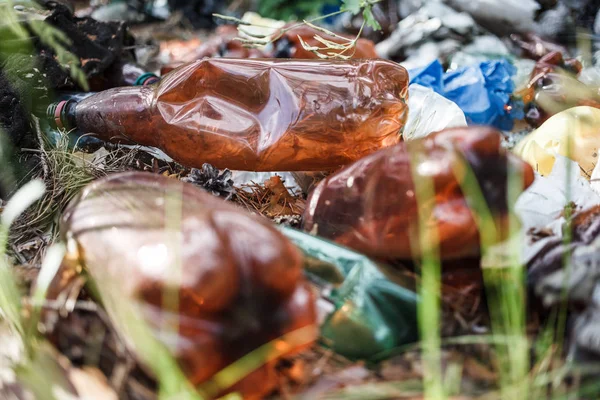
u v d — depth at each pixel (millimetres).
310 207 833
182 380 694
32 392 715
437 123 1043
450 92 1148
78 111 1003
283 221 920
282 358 750
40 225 951
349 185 812
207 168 935
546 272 783
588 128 1001
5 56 1053
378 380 751
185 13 1772
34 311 750
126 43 1256
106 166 997
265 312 704
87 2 1803
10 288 773
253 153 950
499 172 779
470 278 800
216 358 703
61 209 941
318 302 777
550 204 871
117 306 714
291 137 946
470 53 1317
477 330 779
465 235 778
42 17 1111
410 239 792
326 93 950
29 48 1078
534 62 1292
